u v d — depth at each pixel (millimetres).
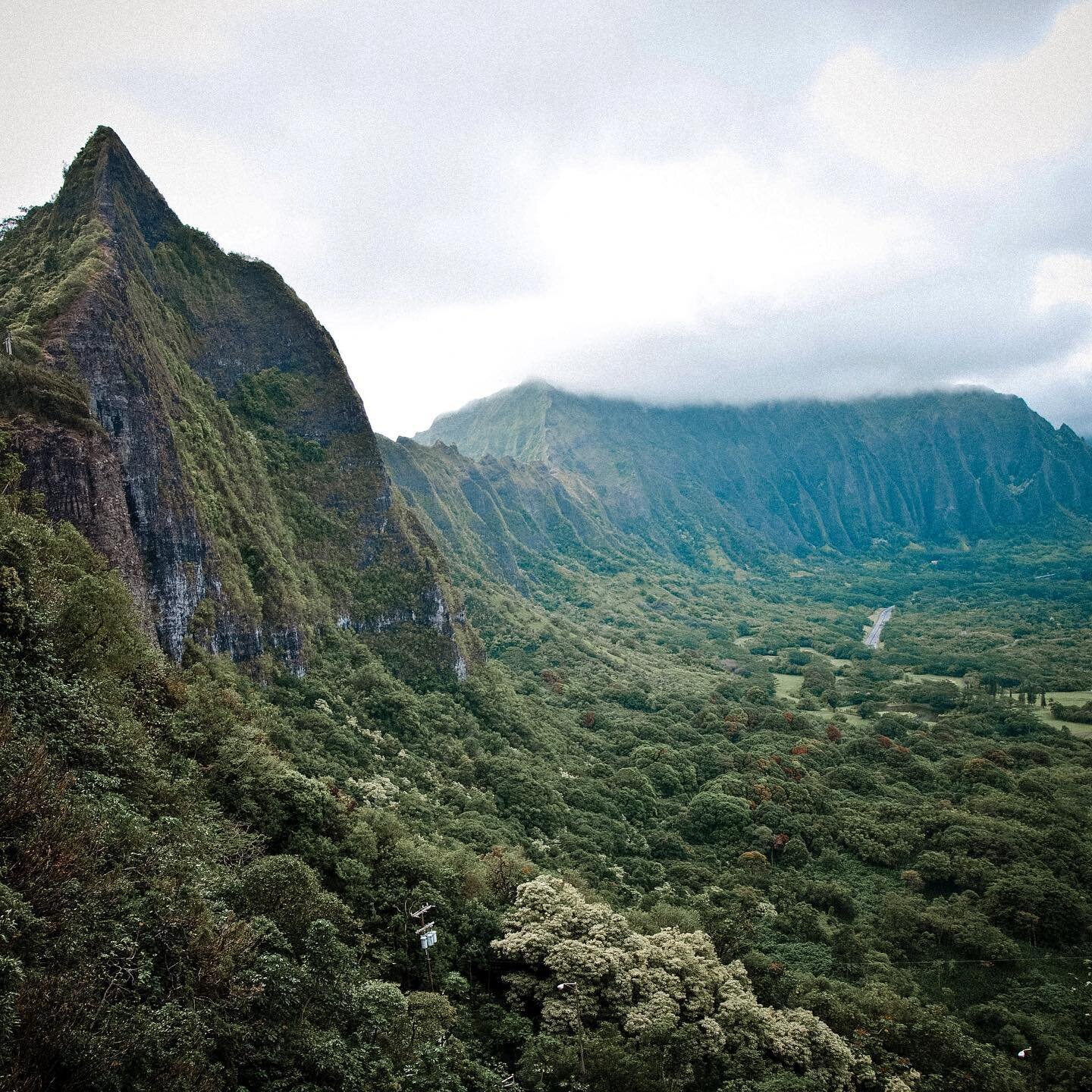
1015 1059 48469
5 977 15562
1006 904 64938
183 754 37375
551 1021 36125
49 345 54875
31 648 28516
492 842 59031
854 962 57969
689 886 68688
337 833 41500
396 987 28375
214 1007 20312
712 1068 37375
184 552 62531
